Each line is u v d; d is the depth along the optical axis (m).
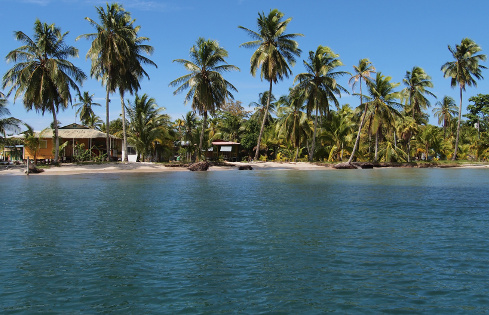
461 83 58.75
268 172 40.94
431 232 11.23
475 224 12.36
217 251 9.27
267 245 9.78
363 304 6.30
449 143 66.31
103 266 8.20
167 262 8.46
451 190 22.41
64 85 36.91
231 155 65.75
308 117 51.84
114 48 38.94
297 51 48.09
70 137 48.69
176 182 27.34
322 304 6.29
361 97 56.25
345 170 45.84
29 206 15.93
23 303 6.37
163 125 49.16
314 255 8.91
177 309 6.14
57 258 8.77
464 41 57.91
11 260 8.61
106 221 12.80
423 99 61.50
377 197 19.03
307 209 15.27
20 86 36.44
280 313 5.99
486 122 80.38
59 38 38.19
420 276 7.54
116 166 40.91
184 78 43.97
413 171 44.56
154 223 12.48
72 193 20.44
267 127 63.38
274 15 46.75
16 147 49.53
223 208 15.51
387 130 52.00
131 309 6.15
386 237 10.59
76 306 6.27
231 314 5.96
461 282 7.22
